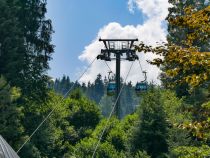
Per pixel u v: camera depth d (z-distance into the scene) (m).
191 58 9.10
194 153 11.40
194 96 40.06
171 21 9.65
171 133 40.59
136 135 47.53
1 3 52.28
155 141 46.34
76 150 64.25
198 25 9.43
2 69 51.25
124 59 44.62
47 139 53.12
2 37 51.44
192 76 9.25
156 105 47.25
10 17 52.69
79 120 89.81
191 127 9.87
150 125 46.81
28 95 55.38
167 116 46.44
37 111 55.16
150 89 48.38
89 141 66.19
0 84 44.28
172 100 51.94
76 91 95.00
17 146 45.00
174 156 39.44
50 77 58.41
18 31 52.94
